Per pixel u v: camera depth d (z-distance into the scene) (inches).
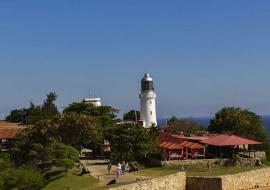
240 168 2733.8
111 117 4291.3
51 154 3105.3
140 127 3312.0
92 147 3789.4
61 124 3506.4
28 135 3486.7
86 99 5059.1
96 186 2249.0
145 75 5211.6
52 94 5821.9
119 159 3169.3
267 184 2411.4
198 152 3198.8
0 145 4197.8
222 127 4534.9
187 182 2283.5
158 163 3043.8
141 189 2058.3
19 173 2677.2
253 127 4456.2
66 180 2573.8
